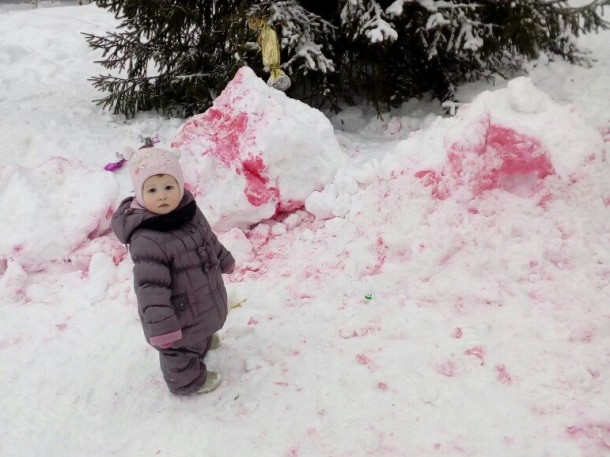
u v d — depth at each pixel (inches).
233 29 231.1
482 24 232.4
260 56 239.0
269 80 223.1
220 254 121.9
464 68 255.6
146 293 105.3
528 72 263.6
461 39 230.4
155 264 106.3
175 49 256.4
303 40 232.4
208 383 125.3
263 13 226.4
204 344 121.6
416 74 256.8
